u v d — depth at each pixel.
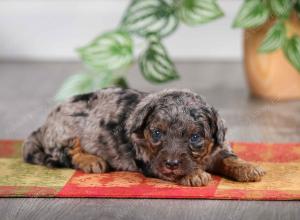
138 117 1.23
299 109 1.73
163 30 1.67
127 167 1.29
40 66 2.31
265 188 1.20
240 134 1.54
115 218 1.12
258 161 1.34
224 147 1.27
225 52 2.38
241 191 1.18
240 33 2.36
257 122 1.63
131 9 1.69
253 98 1.86
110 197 1.18
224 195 1.17
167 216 1.12
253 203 1.15
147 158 1.24
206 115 1.21
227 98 1.87
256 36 1.81
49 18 2.39
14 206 1.17
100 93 1.33
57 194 1.19
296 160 1.34
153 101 1.23
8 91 1.98
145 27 1.68
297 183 1.22
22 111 1.75
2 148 1.45
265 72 1.82
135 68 2.30
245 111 1.72
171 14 1.68
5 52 2.41
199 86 2.01
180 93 1.23
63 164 1.31
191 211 1.13
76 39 2.39
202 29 2.37
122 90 1.32
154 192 1.19
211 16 1.63
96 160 1.29
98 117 1.30
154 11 1.68
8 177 1.27
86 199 1.18
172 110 1.20
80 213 1.14
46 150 1.33
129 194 1.18
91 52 1.65
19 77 2.16
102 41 1.66
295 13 1.73
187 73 2.18
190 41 2.38
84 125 1.31
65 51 2.41
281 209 1.14
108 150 1.29
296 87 1.82
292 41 1.64
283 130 1.56
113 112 1.29
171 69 1.65
